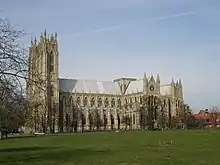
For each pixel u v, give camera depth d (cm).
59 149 7394
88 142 10088
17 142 10894
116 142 9681
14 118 4284
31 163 4662
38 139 12569
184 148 6944
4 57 3756
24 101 4091
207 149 6606
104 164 4475
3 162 4812
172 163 4472
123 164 4441
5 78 3803
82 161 4856
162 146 7644
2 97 3891
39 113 14988
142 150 6662
